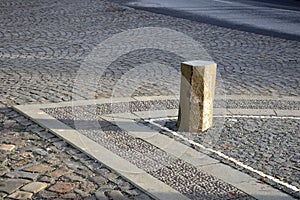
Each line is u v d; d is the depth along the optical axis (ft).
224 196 15.78
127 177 16.79
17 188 15.98
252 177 17.17
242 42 42.14
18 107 23.57
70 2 65.26
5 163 17.71
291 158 18.92
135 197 15.69
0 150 18.75
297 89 28.71
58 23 49.21
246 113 24.07
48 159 18.15
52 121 21.79
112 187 16.28
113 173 17.21
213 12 59.36
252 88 28.60
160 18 53.31
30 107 23.67
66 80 29.07
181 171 17.44
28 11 56.44
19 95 25.85
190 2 68.59
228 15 57.26
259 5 68.08
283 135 21.29
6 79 28.96
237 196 15.80
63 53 36.32
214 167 17.84
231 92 27.68
